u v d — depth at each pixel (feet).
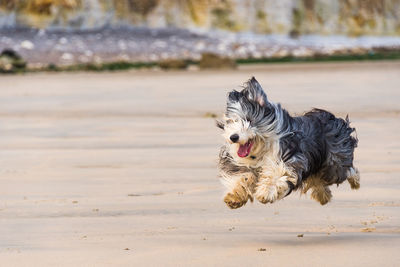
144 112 80.59
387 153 50.34
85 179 43.09
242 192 27.91
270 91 105.81
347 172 31.53
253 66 202.69
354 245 26.48
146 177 43.29
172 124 69.00
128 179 42.80
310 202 35.40
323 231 29.76
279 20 288.10
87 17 265.95
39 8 262.26
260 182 27.50
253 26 282.97
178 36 266.57
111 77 157.79
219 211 33.96
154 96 102.63
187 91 111.14
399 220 31.68
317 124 30.37
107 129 66.64
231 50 258.78
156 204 35.78
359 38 298.97
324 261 24.04
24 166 48.16
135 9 272.72
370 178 41.50
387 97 92.79
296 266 23.47
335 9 301.22
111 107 87.40
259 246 26.55
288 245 26.71
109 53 239.09
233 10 282.77
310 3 296.71
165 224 31.45
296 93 101.60
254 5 286.87
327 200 32.42
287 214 33.09
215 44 262.26
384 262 23.77
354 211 33.53
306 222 31.53
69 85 132.36
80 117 77.20
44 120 75.05
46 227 31.04
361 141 56.18
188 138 59.67
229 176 28.48
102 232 29.89
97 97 103.30
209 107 84.58
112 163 48.65
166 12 274.57
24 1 262.47
